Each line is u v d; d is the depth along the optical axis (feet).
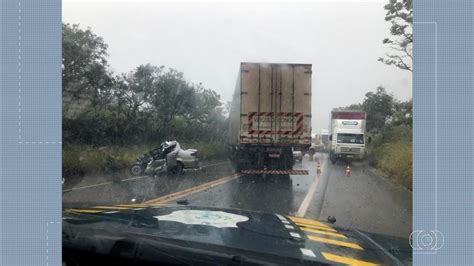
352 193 38.81
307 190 40.55
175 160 52.31
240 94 51.83
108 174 49.96
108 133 59.77
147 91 65.51
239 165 53.88
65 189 37.17
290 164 53.16
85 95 57.06
